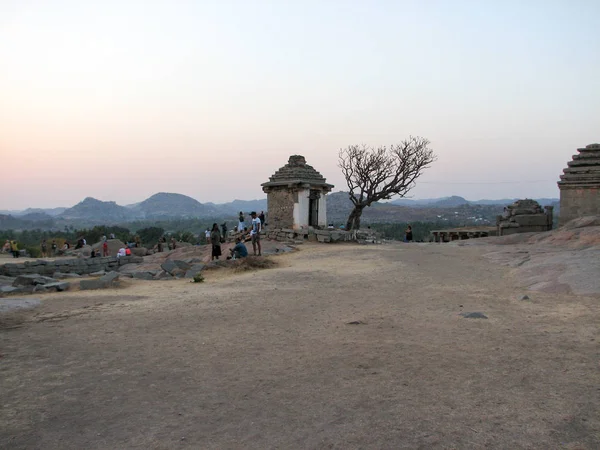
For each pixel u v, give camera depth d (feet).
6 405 15.90
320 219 92.22
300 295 36.22
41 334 26.00
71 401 16.19
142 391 17.02
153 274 57.57
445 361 19.01
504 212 104.17
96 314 31.48
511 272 44.11
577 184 84.28
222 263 56.90
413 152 129.29
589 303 28.48
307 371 18.56
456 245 74.08
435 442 12.35
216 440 13.08
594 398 14.71
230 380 17.92
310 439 12.88
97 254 105.60
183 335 25.11
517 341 21.45
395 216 472.85
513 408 14.25
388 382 16.89
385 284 40.42
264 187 90.89
